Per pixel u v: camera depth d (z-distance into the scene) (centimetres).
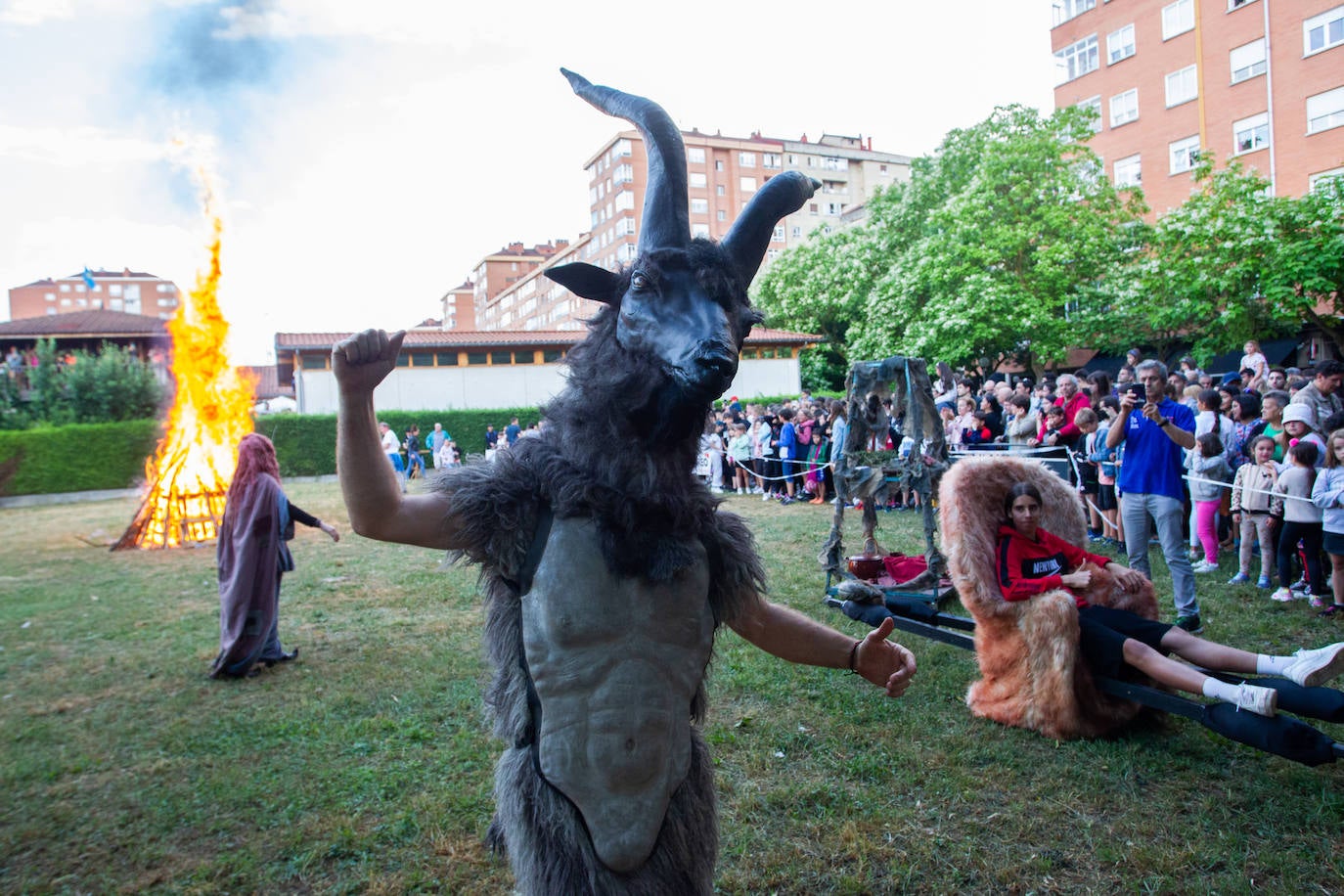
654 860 183
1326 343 1989
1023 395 1107
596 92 210
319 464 2470
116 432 2161
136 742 470
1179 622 596
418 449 2598
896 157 7600
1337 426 665
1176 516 595
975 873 326
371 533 175
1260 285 1669
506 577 188
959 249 2353
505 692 197
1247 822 356
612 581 179
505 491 183
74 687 568
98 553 1180
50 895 326
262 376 4653
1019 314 2288
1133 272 2100
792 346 3344
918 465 710
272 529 594
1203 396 841
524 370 3095
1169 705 405
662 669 182
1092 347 2491
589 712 178
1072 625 438
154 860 350
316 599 830
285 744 462
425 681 560
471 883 326
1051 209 2297
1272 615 626
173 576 980
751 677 541
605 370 185
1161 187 2895
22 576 990
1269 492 677
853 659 221
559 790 179
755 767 418
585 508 181
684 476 187
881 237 3188
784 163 7144
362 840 357
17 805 397
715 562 198
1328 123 2386
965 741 442
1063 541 494
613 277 194
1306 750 359
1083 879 321
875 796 386
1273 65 2505
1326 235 1603
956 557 484
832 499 1470
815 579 811
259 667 600
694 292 173
